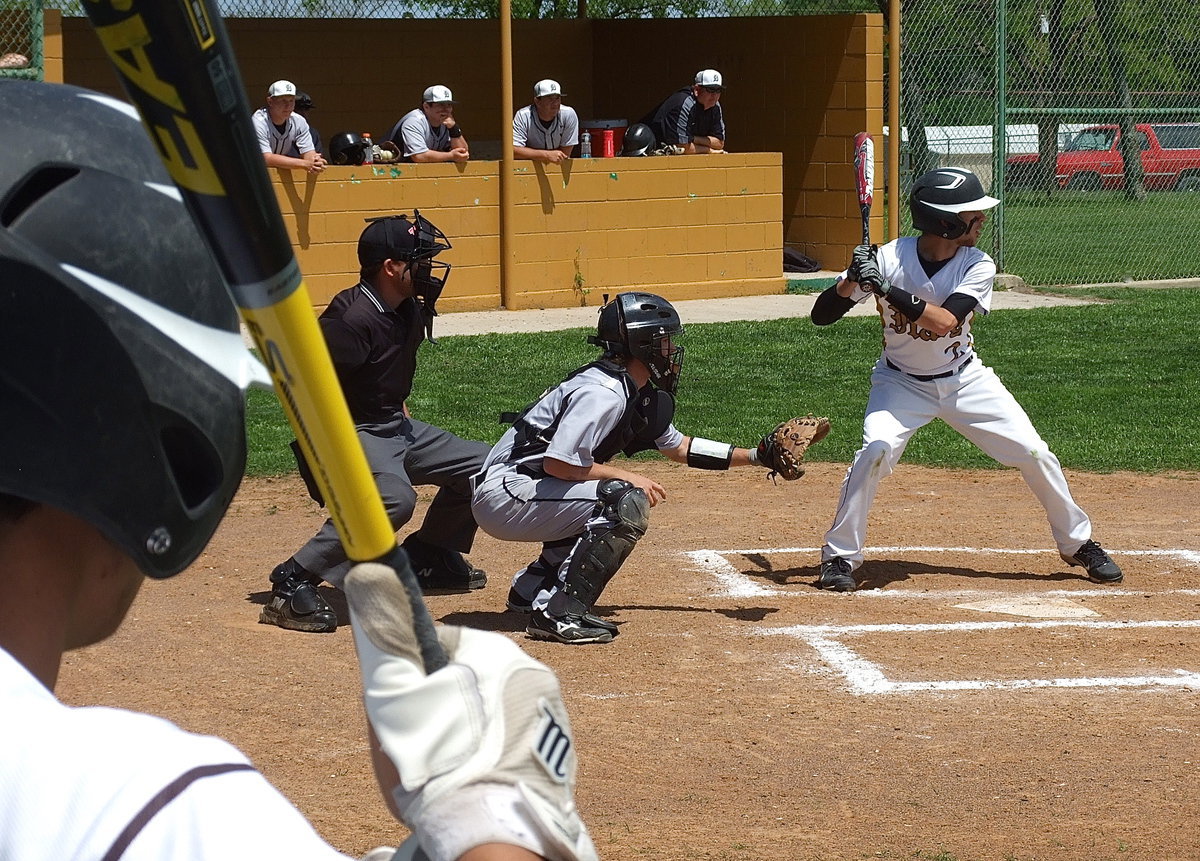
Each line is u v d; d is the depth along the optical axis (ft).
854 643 20.94
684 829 14.23
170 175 2.97
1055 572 25.22
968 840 14.01
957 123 77.46
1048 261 74.13
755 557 26.14
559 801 3.32
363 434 21.74
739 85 74.79
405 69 80.59
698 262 64.54
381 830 14.23
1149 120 97.45
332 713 17.88
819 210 72.33
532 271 60.85
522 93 83.15
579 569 20.61
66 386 3.38
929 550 26.73
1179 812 14.73
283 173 55.16
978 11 75.25
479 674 3.34
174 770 3.09
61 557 3.54
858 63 69.67
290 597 21.54
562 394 20.93
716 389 41.81
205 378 3.65
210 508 3.78
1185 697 18.62
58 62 54.75
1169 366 44.83
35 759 3.04
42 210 3.36
